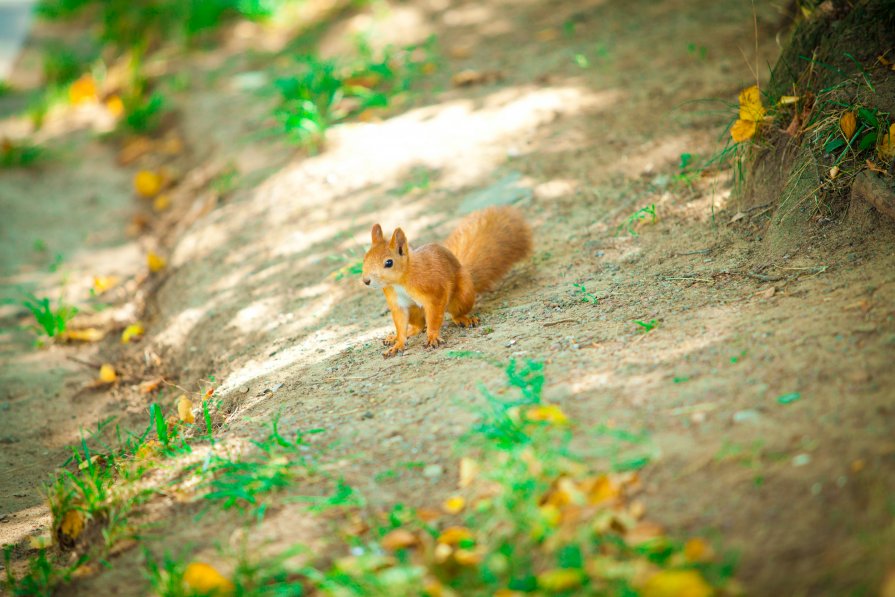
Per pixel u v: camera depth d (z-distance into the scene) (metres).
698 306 7.81
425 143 13.55
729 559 4.75
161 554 6.23
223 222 13.43
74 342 12.05
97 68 22.23
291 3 23.17
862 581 4.38
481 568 5.11
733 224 9.32
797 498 5.01
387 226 11.71
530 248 9.71
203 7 22.78
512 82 14.81
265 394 8.48
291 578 5.59
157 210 15.59
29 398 10.68
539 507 5.48
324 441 7.07
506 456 5.87
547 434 6.15
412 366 8.16
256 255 12.21
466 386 7.33
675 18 15.78
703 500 5.22
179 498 6.91
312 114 14.34
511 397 6.86
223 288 11.70
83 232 15.42
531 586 4.86
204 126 17.28
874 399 5.58
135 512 6.89
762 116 9.39
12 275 14.14
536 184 11.60
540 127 13.01
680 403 6.19
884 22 9.27
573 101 13.48
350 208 12.49
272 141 15.37
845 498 4.89
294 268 11.52
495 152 12.73
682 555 4.83
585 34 16.17
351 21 20.30
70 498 7.50
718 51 13.75
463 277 8.81
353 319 9.90
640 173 11.11
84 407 10.40
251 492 6.58
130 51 22.77
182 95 19.28
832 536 4.70
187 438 8.14
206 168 15.72
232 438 7.64
